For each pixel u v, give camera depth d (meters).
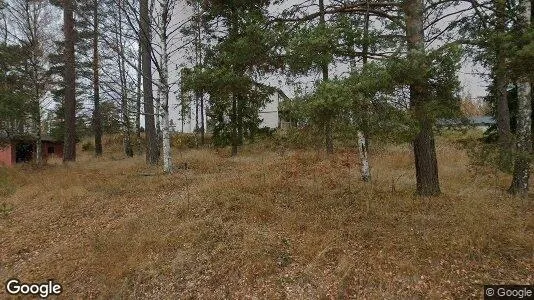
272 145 14.49
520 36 5.09
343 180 9.27
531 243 5.22
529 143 7.42
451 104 5.21
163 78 11.34
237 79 6.61
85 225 7.55
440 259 5.09
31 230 7.61
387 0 6.96
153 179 10.78
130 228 6.86
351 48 5.64
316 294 4.69
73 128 19.08
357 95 4.66
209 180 9.65
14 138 17.27
